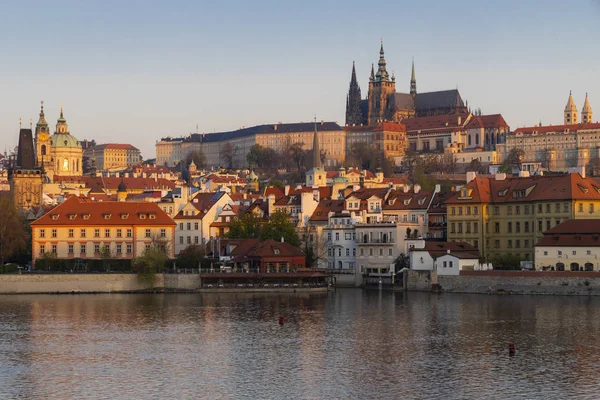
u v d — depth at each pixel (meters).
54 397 167.50
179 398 166.50
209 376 182.38
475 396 167.12
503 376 180.88
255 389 172.38
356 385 175.12
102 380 179.25
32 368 189.62
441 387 173.12
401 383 176.38
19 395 168.88
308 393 169.62
